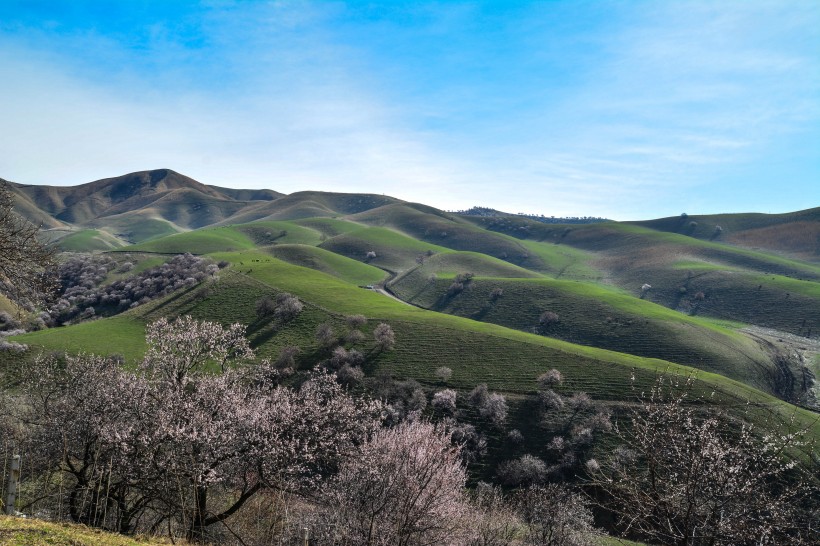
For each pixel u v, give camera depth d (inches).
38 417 912.3
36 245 793.6
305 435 842.8
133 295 4921.3
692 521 352.8
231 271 4953.3
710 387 2413.9
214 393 857.5
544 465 2075.5
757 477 354.6
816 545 324.5
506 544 868.6
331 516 621.9
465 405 2568.9
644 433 389.7
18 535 409.1
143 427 734.5
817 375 3841.0
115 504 734.5
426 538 608.1
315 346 3260.3
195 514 668.7
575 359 3029.0
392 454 640.4
